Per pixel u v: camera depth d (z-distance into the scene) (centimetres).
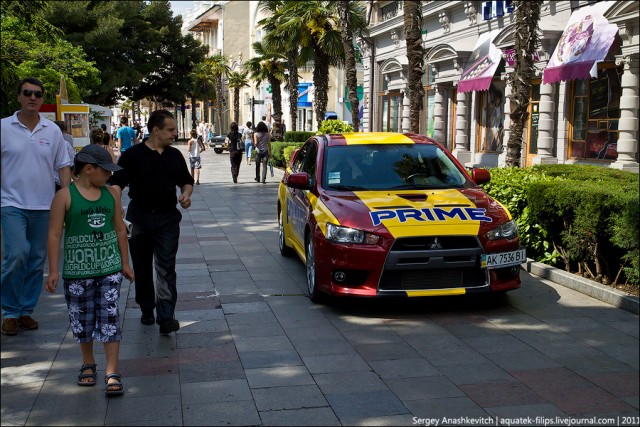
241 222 1262
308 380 488
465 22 2400
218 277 813
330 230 654
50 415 433
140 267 613
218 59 6084
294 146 2380
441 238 636
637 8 1492
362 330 606
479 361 526
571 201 734
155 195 580
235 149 2070
